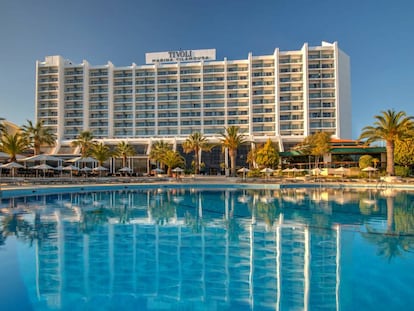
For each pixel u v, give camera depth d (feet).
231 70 252.42
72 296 17.46
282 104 244.22
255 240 29.22
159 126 254.06
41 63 262.67
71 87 263.90
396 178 109.40
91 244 27.91
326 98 235.40
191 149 184.96
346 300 16.97
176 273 20.97
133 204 56.44
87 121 260.01
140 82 263.49
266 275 20.58
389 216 42.65
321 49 239.91
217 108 249.75
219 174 200.54
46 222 38.24
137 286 18.86
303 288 18.56
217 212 46.60
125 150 173.06
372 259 23.58
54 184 95.66
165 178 138.92
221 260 23.50
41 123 160.45
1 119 116.16
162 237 30.53
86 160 121.49
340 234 31.53
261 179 129.90
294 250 26.02
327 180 119.34
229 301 16.97
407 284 19.03
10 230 33.68
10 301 16.84
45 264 22.56
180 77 255.91
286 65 245.24
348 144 169.37
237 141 163.22
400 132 114.11
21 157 125.49
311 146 160.45
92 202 59.52
